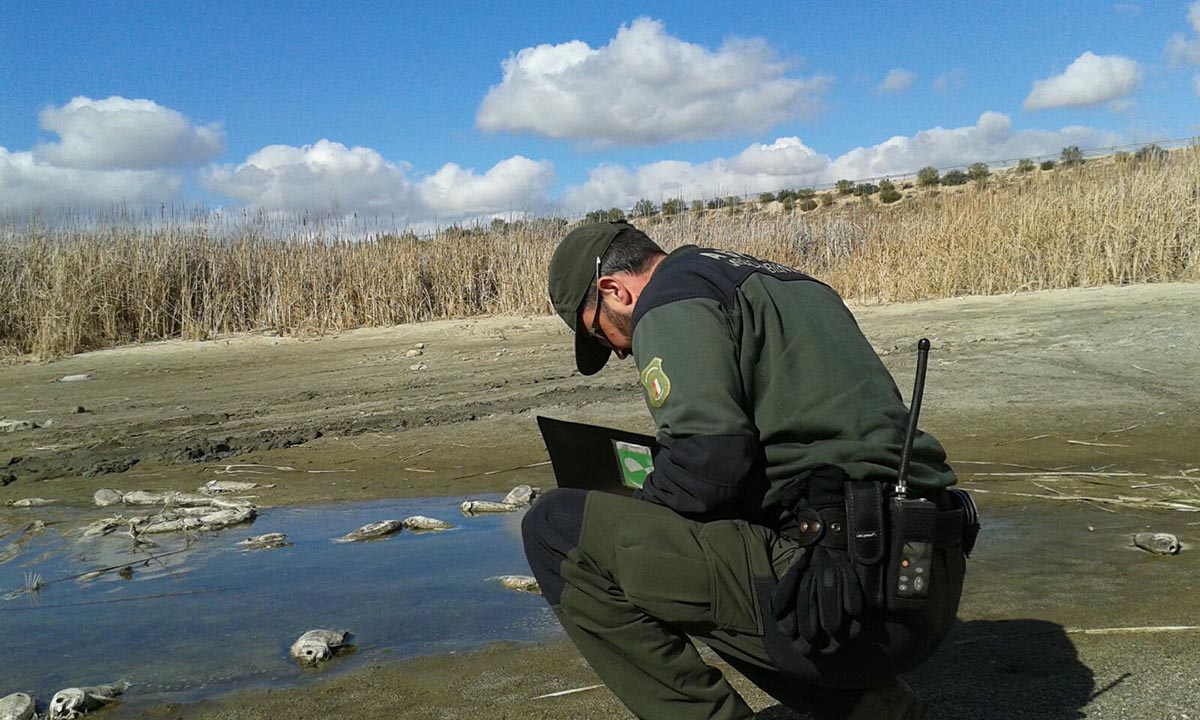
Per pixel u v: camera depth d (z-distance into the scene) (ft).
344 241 51.24
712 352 6.90
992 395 23.39
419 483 18.85
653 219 62.08
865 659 7.01
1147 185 44.24
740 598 7.06
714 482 6.77
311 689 10.11
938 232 47.73
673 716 7.41
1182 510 15.30
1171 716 8.91
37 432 25.70
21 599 13.23
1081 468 17.87
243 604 12.71
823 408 6.95
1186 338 27.43
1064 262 44.14
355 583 13.39
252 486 19.02
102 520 16.90
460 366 33.71
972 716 9.09
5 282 44.27
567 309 8.28
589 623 7.41
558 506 7.46
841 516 6.87
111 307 44.80
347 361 36.83
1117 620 11.17
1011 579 12.67
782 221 59.36
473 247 52.60
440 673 10.39
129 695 10.11
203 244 49.14
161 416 27.17
